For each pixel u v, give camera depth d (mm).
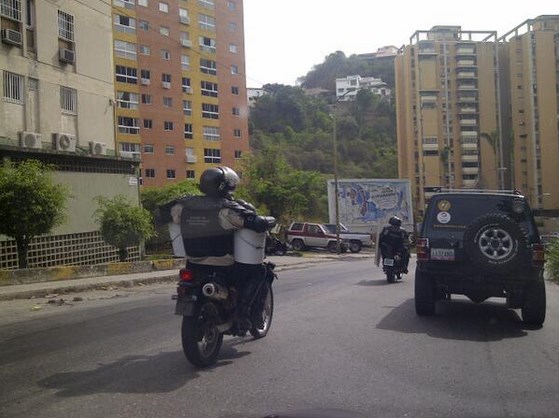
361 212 46969
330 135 90562
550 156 74062
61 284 14273
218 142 63094
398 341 7586
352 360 6504
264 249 6969
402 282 15250
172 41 58969
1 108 19141
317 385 5527
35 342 7480
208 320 6293
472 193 9312
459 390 5430
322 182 53375
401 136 81500
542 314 8672
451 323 9008
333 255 33906
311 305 10766
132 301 11672
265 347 7145
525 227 8922
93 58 23938
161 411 4773
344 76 130375
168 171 58188
